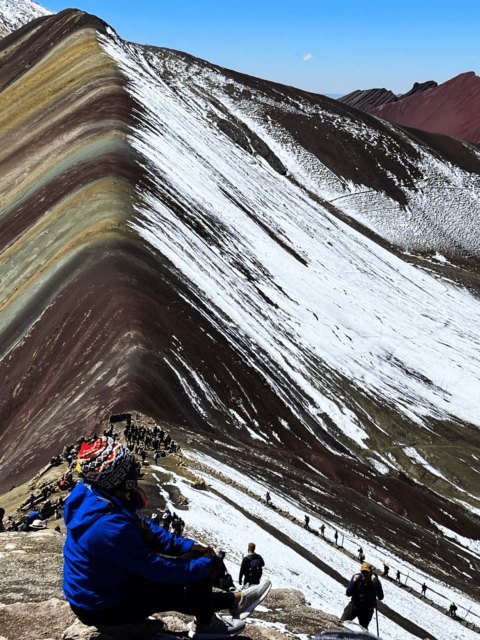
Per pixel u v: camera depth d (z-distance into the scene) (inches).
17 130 4660.4
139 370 1747.0
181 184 3705.7
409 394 3221.0
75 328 2026.3
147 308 2124.8
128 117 4192.9
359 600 320.2
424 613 1127.6
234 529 944.3
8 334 2146.9
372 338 3585.1
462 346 3934.5
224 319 2645.2
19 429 1697.8
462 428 3031.5
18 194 3535.9
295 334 3164.4
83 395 1663.4
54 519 762.8
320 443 2362.2
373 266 4606.3
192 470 1187.9
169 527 761.6
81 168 3376.0
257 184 4909.0
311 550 1084.5
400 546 1563.7
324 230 4746.6
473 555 1879.9
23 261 2588.6
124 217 2736.2
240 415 2071.9
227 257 3353.8
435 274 5280.5
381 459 2598.4
